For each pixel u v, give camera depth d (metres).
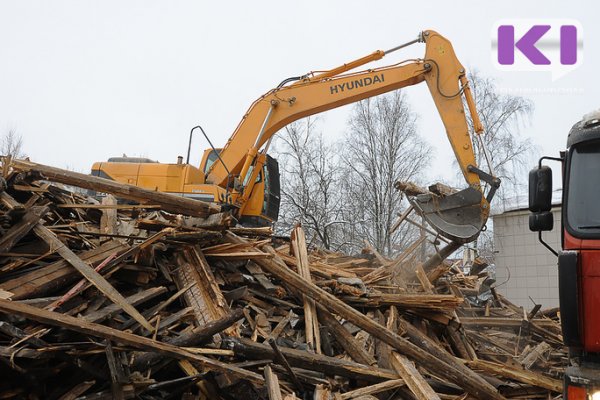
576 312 3.94
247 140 10.87
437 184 8.98
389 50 10.67
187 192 10.65
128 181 11.02
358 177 29.20
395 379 5.11
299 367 4.99
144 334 4.45
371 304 6.67
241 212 10.83
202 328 4.52
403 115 28.95
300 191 28.48
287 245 8.41
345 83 10.63
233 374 4.11
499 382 5.80
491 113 25.62
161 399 4.21
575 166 4.30
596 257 3.97
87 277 4.38
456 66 10.09
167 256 5.87
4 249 4.48
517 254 16.59
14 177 5.46
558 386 5.71
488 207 8.86
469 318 8.87
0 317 3.70
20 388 3.66
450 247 9.01
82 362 3.74
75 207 5.67
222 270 6.13
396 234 27.11
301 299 6.41
